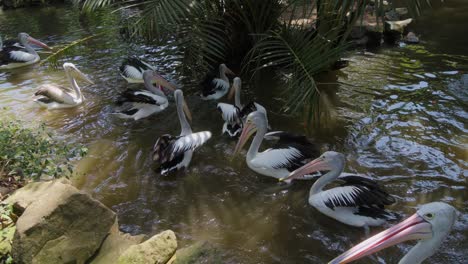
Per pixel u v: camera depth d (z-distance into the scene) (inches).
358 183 199.5
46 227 166.4
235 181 234.2
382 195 191.3
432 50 404.5
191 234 195.3
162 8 243.3
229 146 268.1
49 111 323.3
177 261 170.6
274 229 197.3
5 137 241.3
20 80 393.7
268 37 318.0
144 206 215.3
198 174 240.8
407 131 268.2
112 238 184.5
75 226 173.2
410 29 461.4
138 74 358.9
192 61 347.9
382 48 420.2
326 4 290.2
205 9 328.8
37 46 495.8
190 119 286.0
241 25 398.3
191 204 216.4
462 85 325.4
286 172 233.0
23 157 241.0
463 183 218.1
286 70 370.0
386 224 195.0
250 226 199.6
